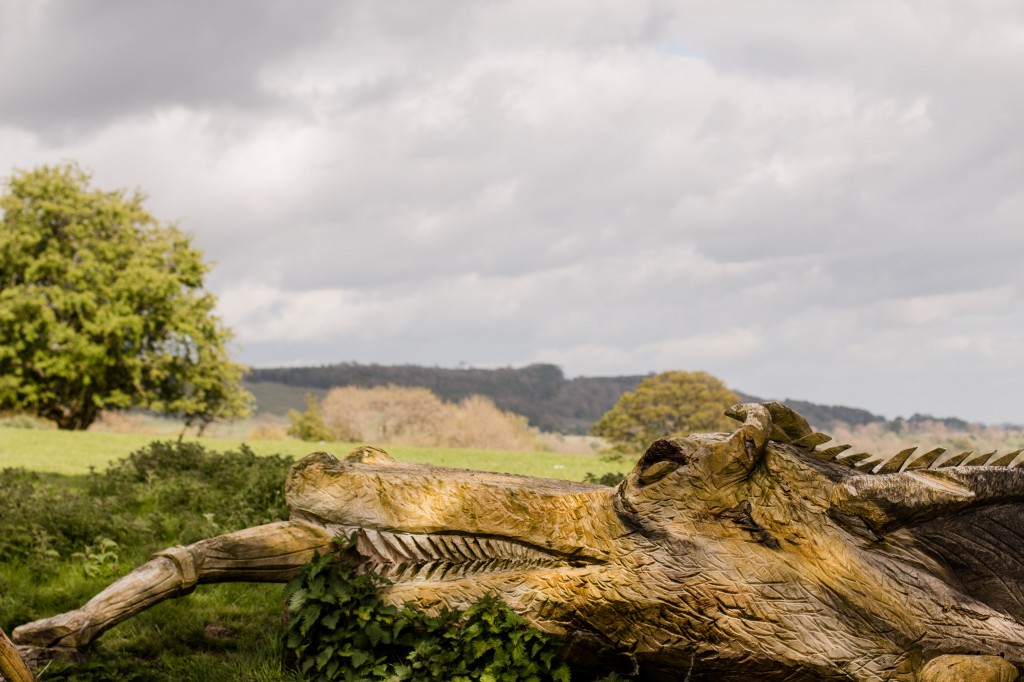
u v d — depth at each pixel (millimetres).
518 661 5484
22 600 7914
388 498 6137
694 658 5352
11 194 49969
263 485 11680
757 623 5188
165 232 53062
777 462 5484
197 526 10242
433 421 52031
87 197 50250
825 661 5094
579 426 84750
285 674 5984
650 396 50875
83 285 47812
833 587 5168
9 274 48969
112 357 48094
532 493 5867
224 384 53625
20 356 47750
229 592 8305
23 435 26703
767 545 5301
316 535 6246
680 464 5496
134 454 14555
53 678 5547
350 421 51281
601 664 5672
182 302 51688
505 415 54781
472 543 5930
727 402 50938
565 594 5547
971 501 5176
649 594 5371
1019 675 5023
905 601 5098
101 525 9953
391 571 6051
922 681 4945
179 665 6375
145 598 5984
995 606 5180
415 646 5742
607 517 5621
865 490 5223
